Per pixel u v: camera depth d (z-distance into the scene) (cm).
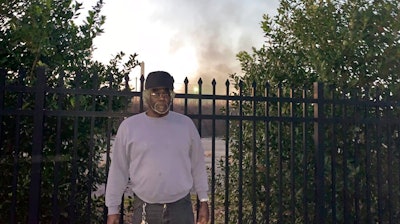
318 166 413
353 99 431
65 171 421
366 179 438
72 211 363
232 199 554
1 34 439
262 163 513
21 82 360
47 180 417
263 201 510
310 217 486
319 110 418
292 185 413
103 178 451
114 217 252
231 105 569
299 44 570
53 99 432
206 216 265
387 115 442
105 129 455
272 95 531
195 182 270
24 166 414
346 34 528
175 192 248
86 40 480
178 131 254
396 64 521
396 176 489
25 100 423
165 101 251
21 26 432
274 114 526
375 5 535
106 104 459
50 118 424
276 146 506
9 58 435
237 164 553
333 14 557
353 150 491
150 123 253
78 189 434
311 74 541
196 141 266
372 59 527
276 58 562
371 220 438
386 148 497
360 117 470
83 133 432
